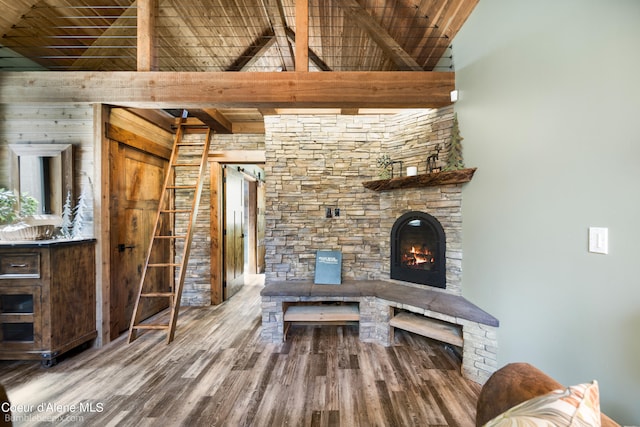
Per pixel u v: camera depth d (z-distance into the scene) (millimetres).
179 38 3025
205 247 4051
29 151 2621
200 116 3252
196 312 3682
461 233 2527
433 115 2834
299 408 1812
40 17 2510
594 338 1361
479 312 2152
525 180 1778
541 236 1660
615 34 1264
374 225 3307
